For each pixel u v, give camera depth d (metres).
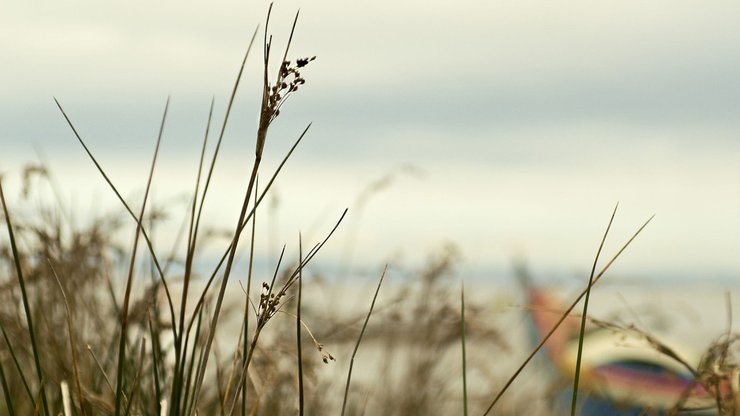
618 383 2.33
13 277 2.12
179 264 2.07
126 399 1.78
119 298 2.17
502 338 2.96
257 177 1.59
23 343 2.06
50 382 2.03
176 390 1.63
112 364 2.03
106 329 2.15
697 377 1.76
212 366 2.06
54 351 2.02
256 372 2.00
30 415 2.04
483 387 3.04
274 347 2.08
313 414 2.33
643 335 1.79
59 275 2.14
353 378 2.75
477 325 2.94
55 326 2.12
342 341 2.59
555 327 1.67
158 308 1.97
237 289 2.26
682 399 1.82
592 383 2.48
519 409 2.84
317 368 2.11
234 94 1.64
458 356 3.04
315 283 2.78
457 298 3.03
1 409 2.02
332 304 2.80
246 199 1.55
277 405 2.04
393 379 2.94
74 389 1.83
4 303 2.10
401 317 2.97
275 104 1.52
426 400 2.92
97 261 2.20
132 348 1.97
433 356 3.00
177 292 2.05
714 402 1.82
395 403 2.84
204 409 1.94
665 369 2.26
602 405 2.38
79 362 2.04
